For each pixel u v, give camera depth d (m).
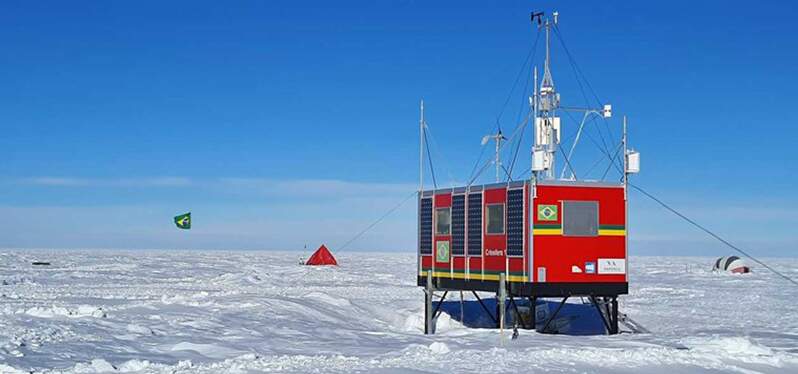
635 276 64.88
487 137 23.62
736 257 73.44
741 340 16.14
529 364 13.01
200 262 86.75
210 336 17.03
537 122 21.98
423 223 24.94
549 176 22.02
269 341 16.45
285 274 53.62
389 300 32.44
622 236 21.27
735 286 48.75
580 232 20.84
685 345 16.19
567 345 16.53
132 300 25.77
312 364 12.48
